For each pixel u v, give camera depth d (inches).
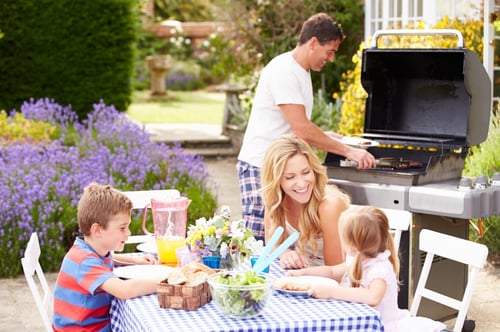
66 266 137.0
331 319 117.6
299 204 154.1
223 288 117.1
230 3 466.6
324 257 153.6
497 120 290.2
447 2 343.6
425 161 200.4
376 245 131.1
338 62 435.8
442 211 177.6
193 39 940.6
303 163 149.0
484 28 296.8
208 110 717.3
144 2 631.8
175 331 112.4
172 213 150.9
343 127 348.8
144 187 298.0
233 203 345.4
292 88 190.4
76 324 135.7
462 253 152.6
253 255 150.9
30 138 366.9
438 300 158.6
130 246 264.7
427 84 203.2
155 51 915.4
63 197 267.4
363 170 191.3
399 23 386.0
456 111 198.8
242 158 196.5
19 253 247.3
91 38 506.9
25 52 497.4
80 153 330.0
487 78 196.1
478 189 178.7
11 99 498.9
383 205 186.7
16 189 263.4
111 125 350.6
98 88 512.4
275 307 123.5
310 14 445.4
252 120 197.6
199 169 319.0
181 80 897.5
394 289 132.9
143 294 129.6
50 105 419.5
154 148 328.8
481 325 203.0
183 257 142.3
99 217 135.9
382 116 210.1
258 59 462.6
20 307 219.8
